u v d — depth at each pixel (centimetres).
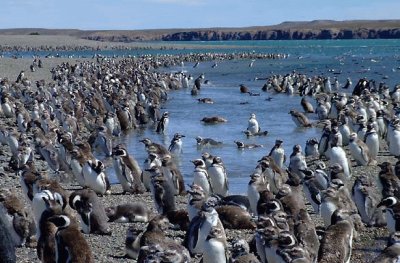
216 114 4878
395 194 2041
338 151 2483
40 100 4862
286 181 2195
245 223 1820
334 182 1886
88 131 4197
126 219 1925
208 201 1609
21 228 1664
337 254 1452
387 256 1383
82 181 2377
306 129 4034
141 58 12356
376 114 3856
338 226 1520
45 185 1823
